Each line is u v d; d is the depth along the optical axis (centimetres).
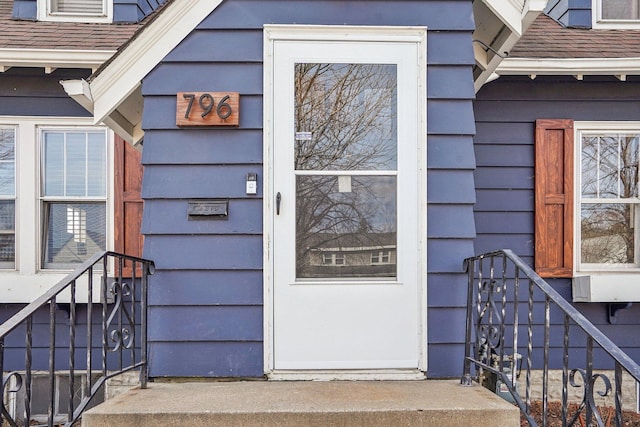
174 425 227
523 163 444
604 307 441
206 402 242
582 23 489
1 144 448
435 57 301
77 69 447
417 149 297
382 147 298
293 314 290
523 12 292
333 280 292
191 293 290
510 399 412
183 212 294
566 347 208
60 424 421
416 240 294
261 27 298
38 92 445
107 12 481
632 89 450
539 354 437
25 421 205
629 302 419
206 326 289
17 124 445
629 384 442
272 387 271
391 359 289
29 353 207
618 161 454
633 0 495
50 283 420
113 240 443
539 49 431
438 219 295
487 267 435
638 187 452
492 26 327
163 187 294
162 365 287
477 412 229
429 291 292
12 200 447
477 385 274
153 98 296
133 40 291
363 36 299
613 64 416
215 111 294
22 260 438
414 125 298
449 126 298
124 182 443
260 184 295
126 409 231
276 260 292
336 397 249
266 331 288
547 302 223
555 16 517
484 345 280
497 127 445
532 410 411
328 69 300
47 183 450
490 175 443
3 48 408
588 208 454
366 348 289
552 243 441
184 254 292
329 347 289
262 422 227
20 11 474
